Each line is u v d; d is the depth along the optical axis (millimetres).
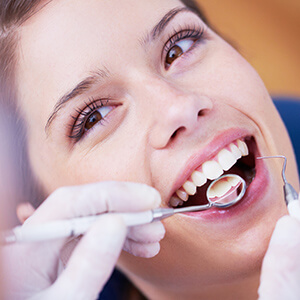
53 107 1157
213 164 1183
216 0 2848
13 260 999
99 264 854
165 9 1186
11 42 1201
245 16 2895
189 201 1408
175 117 1066
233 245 1187
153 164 1159
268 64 2865
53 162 1250
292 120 2033
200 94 1211
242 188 1157
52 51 1144
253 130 1243
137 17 1147
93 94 1137
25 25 1177
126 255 1361
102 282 877
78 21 1136
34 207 1377
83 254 851
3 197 1277
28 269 1012
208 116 1179
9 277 968
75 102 1139
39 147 1255
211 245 1199
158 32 1168
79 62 1115
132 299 1787
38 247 1014
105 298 1786
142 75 1118
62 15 1148
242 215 1172
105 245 845
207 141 1155
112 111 1182
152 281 1457
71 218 942
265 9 2900
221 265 1234
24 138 1279
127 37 1128
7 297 944
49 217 930
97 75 1110
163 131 1091
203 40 1314
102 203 939
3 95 1266
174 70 1240
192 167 1153
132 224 884
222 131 1172
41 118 1202
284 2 2869
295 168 1409
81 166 1209
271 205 1193
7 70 1229
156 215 901
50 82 1151
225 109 1215
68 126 1170
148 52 1157
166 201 1188
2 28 1197
